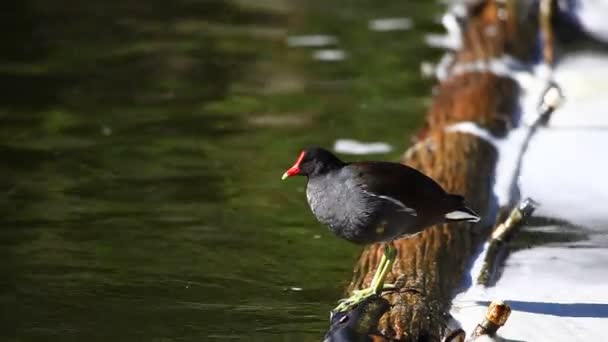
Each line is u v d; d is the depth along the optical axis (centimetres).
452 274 964
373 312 866
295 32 2036
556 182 1206
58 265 1039
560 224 1103
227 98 1638
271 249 1095
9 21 2058
